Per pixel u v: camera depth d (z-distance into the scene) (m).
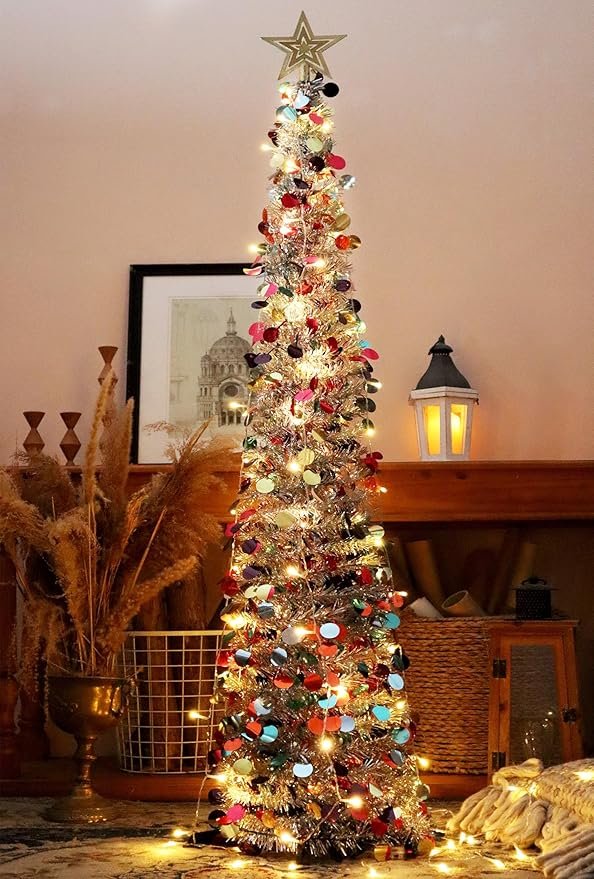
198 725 2.64
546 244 3.11
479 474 2.58
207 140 3.22
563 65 3.18
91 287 3.19
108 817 2.29
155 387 3.10
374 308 3.12
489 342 3.09
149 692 2.64
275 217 2.22
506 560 2.92
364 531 2.08
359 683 1.97
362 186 3.16
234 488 2.63
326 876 1.80
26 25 3.27
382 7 3.23
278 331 2.12
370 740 1.97
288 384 2.12
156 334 3.13
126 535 2.31
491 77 3.18
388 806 1.94
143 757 2.63
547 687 2.46
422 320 3.11
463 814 2.16
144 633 2.62
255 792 1.97
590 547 3.02
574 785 1.99
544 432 3.05
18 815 2.35
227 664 2.08
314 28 3.23
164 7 3.26
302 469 2.04
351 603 2.01
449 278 3.12
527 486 2.57
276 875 1.80
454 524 2.93
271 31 3.24
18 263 3.21
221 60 3.24
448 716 2.61
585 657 2.98
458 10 3.21
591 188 3.12
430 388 2.81
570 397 3.06
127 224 3.21
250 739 1.95
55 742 3.02
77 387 3.15
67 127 3.25
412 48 3.21
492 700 2.47
